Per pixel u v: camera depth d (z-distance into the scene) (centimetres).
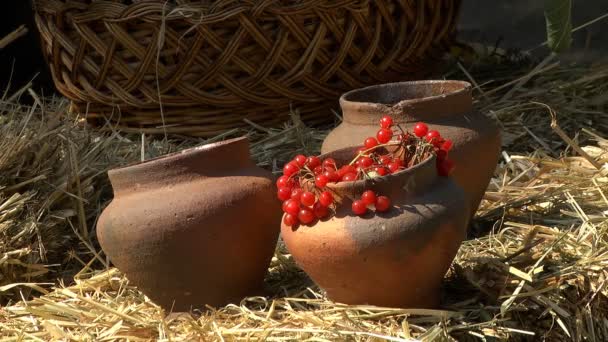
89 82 174
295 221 121
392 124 128
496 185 155
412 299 123
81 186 150
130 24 167
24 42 217
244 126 173
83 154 156
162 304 129
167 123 173
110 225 126
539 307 127
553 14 138
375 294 122
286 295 130
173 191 125
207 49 168
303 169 122
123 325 127
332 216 120
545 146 167
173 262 125
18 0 215
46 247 142
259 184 128
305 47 170
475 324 121
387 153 126
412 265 119
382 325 122
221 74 168
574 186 151
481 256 134
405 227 118
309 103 175
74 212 146
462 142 135
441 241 120
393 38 177
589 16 237
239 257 126
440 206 120
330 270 120
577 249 135
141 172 126
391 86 143
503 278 128
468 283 129
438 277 123
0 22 217
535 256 133
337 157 126
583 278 130
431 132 125
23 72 218
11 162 146
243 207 126
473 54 203
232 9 164
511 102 180
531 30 245
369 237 118
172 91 170
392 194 119
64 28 174
